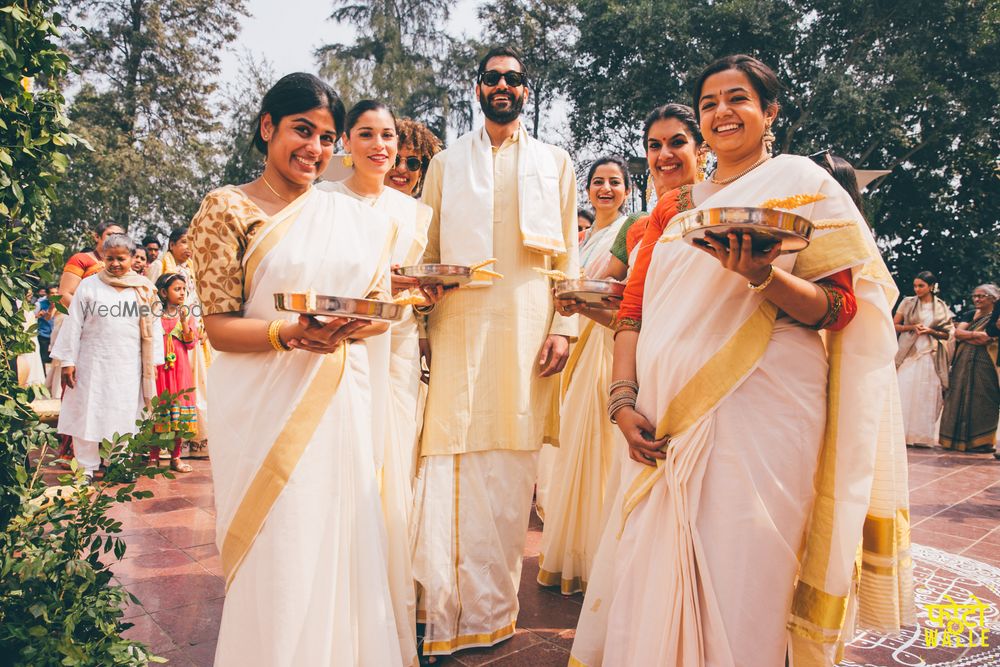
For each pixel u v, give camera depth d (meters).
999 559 4.40
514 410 3.14
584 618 2.58
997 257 19.55
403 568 2.72
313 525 2.12
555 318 3.32
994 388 8.91
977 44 18.23
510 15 26.05
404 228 3.15
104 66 25.91
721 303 2.08
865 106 17.20
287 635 2.04
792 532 2.00
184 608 3.29
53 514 2.27
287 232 2.23
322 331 1.99
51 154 2.17
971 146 19.62
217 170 26.38
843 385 2.10
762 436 2.00
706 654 1.97
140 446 2.31
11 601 2.08
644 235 2.52
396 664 2.29
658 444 2.13
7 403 2.15
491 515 3.09
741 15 17.83
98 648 2.10
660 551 2.11
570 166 3.47
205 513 4.89
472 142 3.35
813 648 2.08
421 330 3.33
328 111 2.28
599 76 20.50
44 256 2.26
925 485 6.72
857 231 2.02
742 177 2.14
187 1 26.67
